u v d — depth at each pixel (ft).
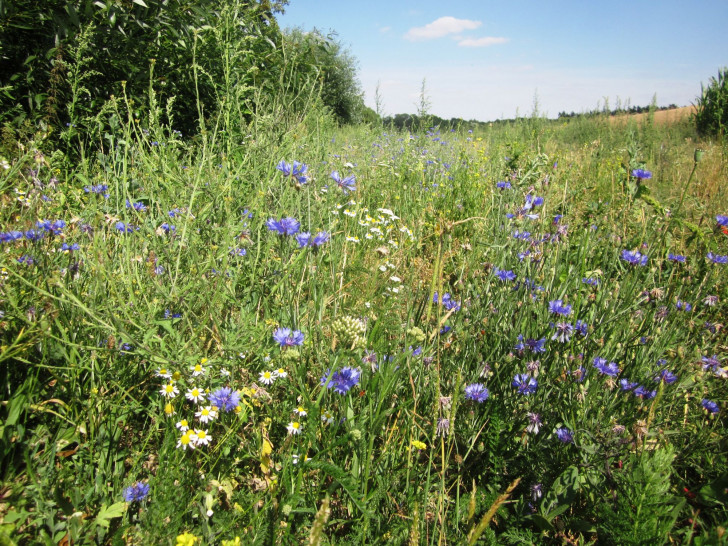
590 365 7.21
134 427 6.52
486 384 7.32
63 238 7.35
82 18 15.11
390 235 14.38
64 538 4.81
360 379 6.42
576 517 5.98
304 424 5.92
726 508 5.55
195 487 5.47
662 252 11.15
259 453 6.10
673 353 7.74
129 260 6.76
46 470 5.23
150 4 16.75
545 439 6.56
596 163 22.65
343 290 8.27
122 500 5.23
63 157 12.28
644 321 8.14
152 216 7.97
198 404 6.15
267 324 6.84
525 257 8.77
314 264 8.70
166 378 6.10
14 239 6.98
